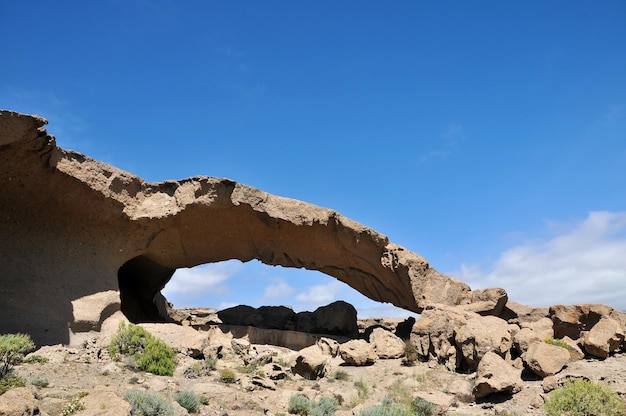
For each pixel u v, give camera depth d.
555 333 25.33
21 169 21.27
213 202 26.14
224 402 16.30
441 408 16.97
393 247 29.77
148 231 26.03
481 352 21.36
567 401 15.38
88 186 22.92
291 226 28.34
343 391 19.38
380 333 25.77
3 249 21.67
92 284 23.19
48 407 13.03
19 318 20.81
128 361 19.47
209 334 27.58
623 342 21.12
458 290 29.59
